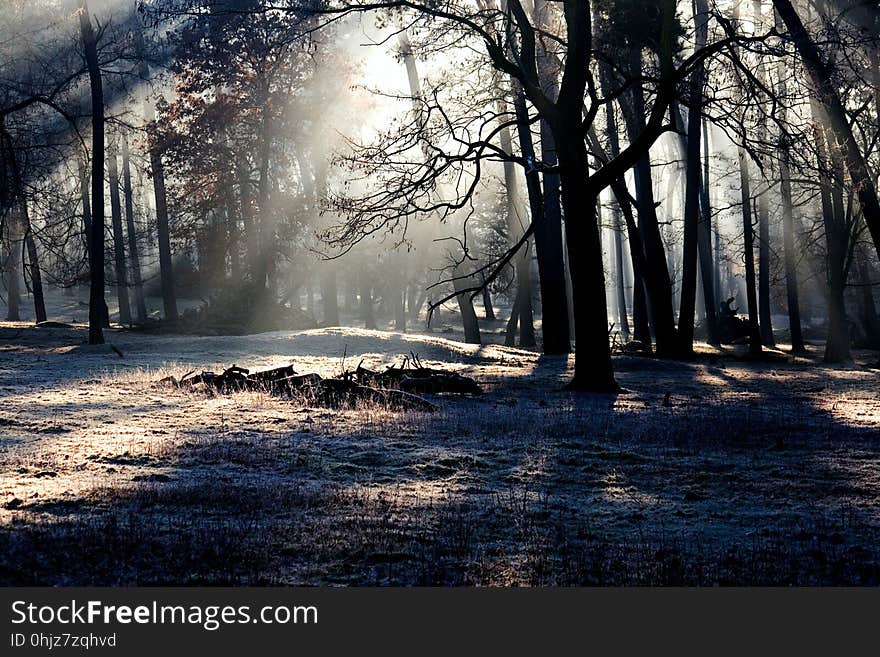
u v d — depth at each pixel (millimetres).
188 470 11797
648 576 7480
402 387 23078
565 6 24422
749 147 23891
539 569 7645
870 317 59500
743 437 15906
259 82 52344
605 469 12758
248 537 8281
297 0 24469
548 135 43094
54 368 26953
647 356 41875
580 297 25250
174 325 49656
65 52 48000
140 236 69750
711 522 9711
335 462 12711
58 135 50750
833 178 24672
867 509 10398
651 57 34656
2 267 53906
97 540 7918
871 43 26422
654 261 41531
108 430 14945
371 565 7633
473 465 12883
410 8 25156
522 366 34406
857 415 20141
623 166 24000
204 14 24672
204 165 55719
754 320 46188
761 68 25766
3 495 9617
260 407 18766
